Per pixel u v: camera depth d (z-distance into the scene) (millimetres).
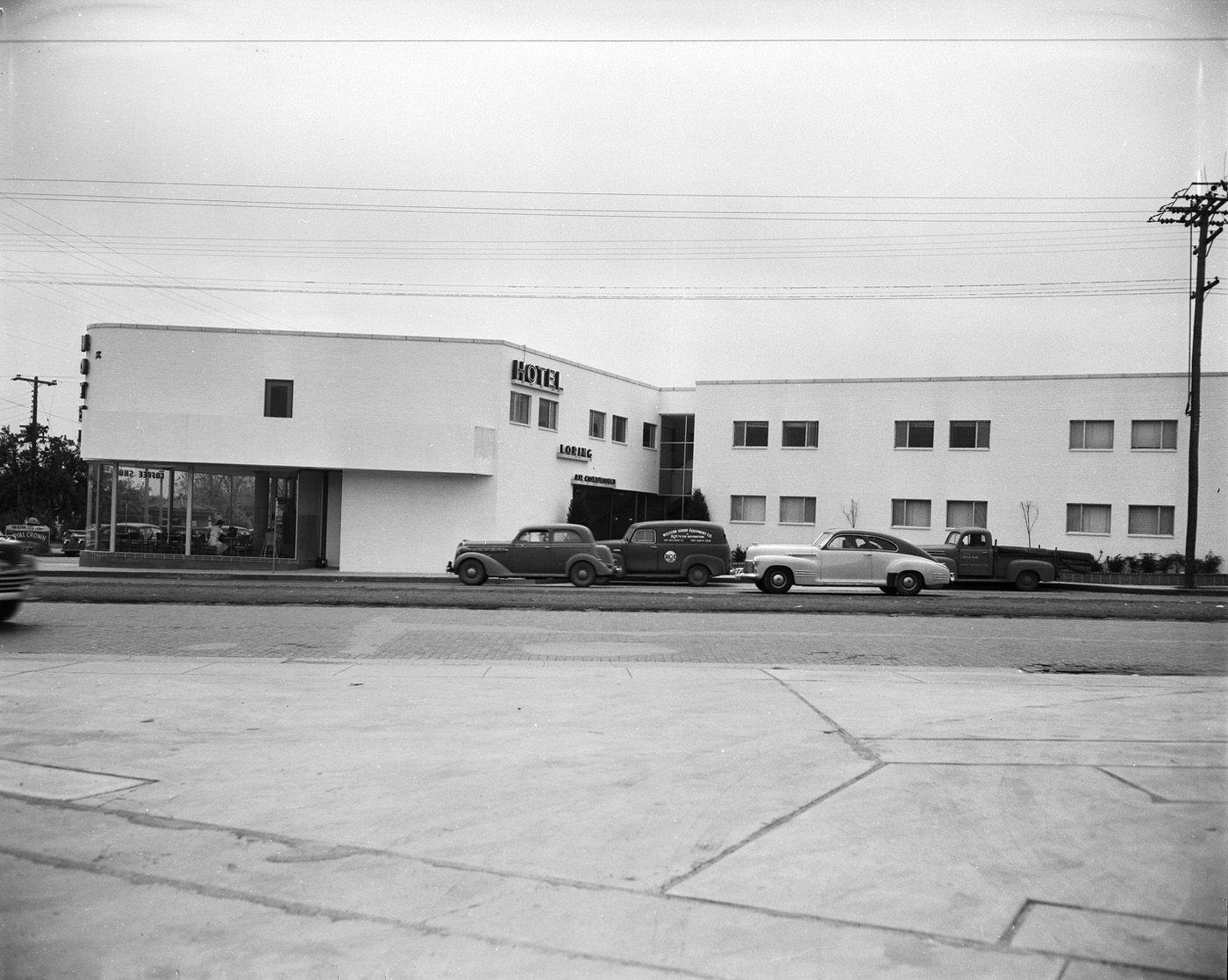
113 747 6977
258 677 10062
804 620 16562
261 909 4168
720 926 3963
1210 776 6184
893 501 41250
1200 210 31266
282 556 33781
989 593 26875
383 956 3742
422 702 8727
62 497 62094
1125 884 4379
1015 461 39844
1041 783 6012
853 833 5051
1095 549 38812
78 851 4844
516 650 12617
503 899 4242
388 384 33938
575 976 3582
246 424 32469
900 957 3703
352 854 4797
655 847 4871
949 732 7527
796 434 42562
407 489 33812
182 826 5223
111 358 32969
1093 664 11883
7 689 9258
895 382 41406
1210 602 24047
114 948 3816
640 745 7051
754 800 5641
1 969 3635
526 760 6605
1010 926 3953
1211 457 37750
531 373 36094
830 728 7652
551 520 37938
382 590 22094
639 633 14422
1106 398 38938
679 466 47000
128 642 12766
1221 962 3656
